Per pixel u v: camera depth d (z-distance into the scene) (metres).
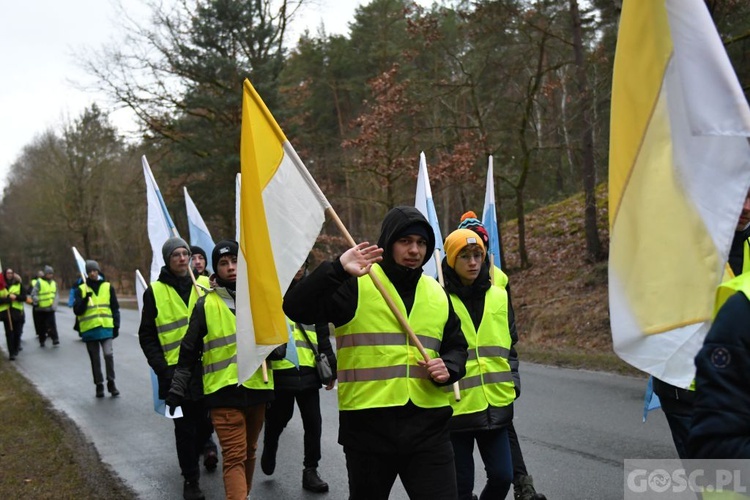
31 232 53.53
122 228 40.12
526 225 23.92
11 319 16.28
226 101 24.16
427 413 3.41
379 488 3.43
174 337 6.23
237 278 4.41
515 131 20.39
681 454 3.47
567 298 16.84
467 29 19.06
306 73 34.03
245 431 4.98
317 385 5.86
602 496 5.17
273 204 4.30
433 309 3.55
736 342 2.02
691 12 2.57
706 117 2.51
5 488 5.89
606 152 21.19
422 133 21.33
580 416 7.74
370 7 33.00
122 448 7.41
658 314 2.72
